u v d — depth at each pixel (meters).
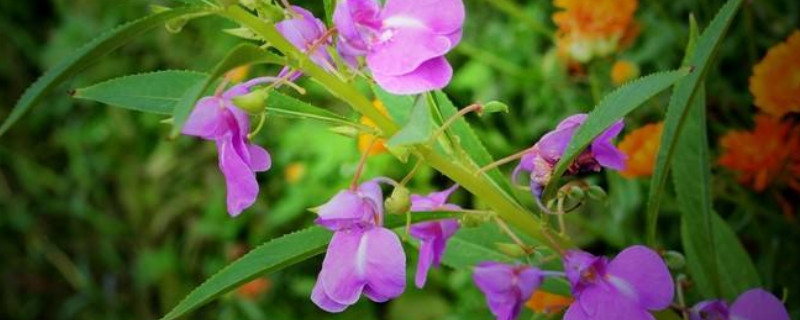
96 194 1.39
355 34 0.45
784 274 0.71
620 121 0.50
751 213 0.72
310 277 1.17
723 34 0.49
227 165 0.46
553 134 0.50
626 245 0.78
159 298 1.33
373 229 0.47
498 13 1.01
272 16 0.46
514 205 0.51
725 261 0.61
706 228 0.57
